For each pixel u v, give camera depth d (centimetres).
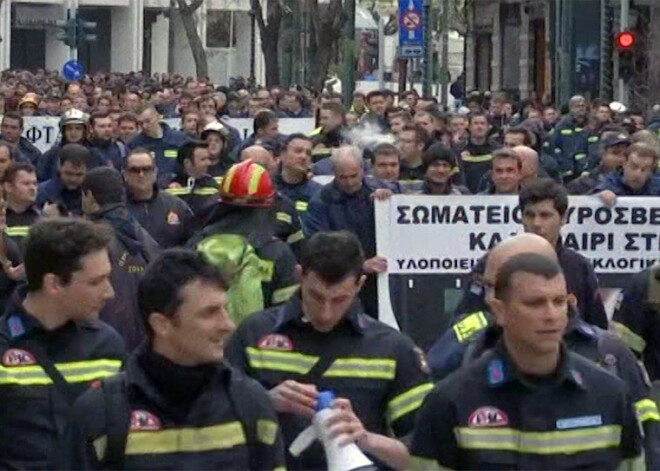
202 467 1262
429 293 2867
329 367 1566
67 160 3150
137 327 2197
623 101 8150
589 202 2859
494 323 1494
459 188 3259
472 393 1295
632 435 1318
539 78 12838
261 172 2070
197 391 1270
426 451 1305
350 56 10006
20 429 1525
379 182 3005
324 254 1554
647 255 2866
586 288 2142
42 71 15300
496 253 1502
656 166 3516
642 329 1981
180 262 1264
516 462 1288
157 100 7925
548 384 1293
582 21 9594
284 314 1586
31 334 1536
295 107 7331
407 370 1575
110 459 1255
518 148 3027
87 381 1538
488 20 13788
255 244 2064
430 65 10012
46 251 1512
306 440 1446
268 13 12188
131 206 2878
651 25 9600
